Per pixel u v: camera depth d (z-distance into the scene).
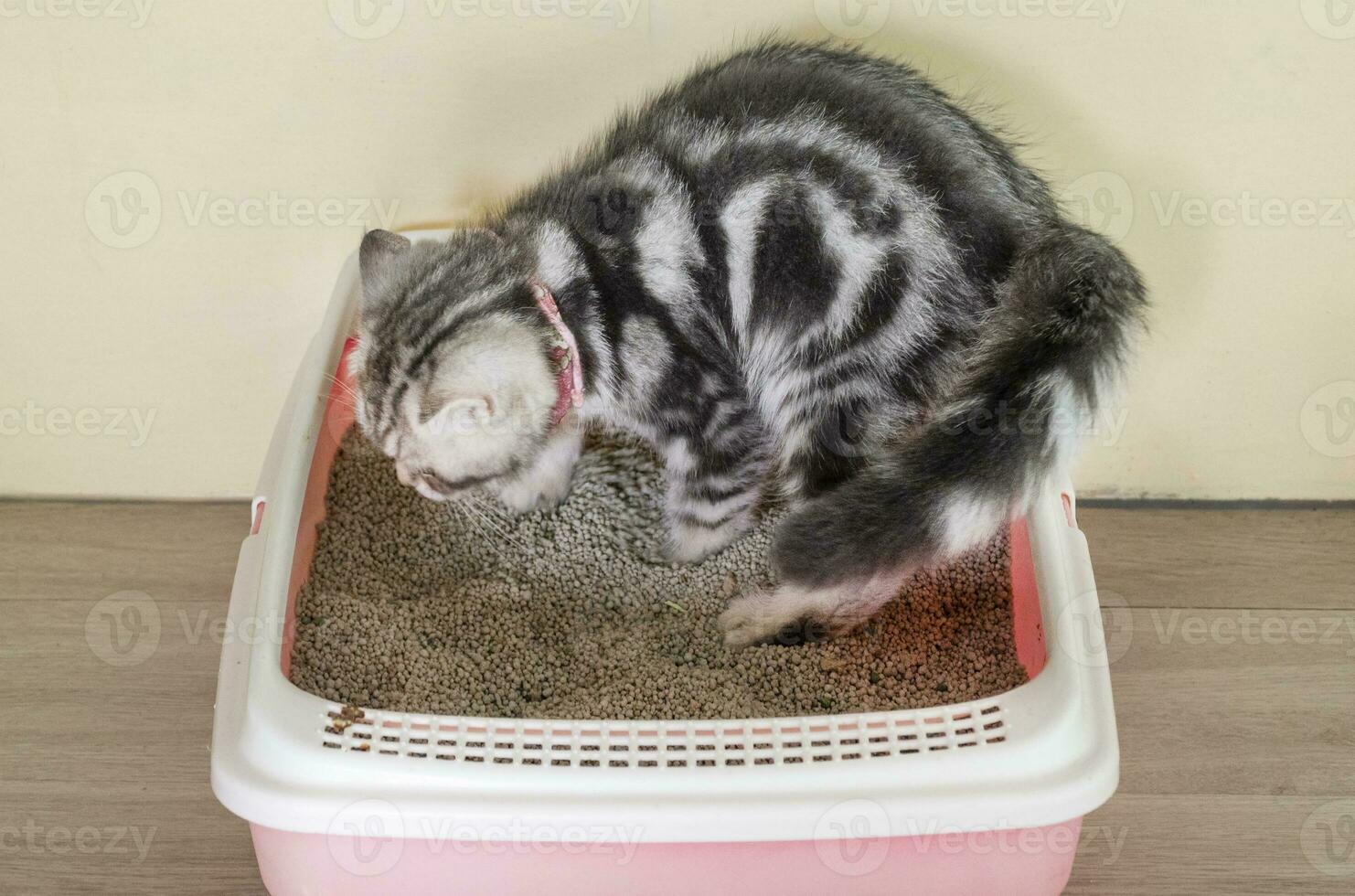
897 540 0.92
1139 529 1.13
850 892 0.90
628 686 0.97
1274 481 1.14
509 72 1.02
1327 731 1.02
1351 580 1.10
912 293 0.96
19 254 1.06
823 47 1.01
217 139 1.03
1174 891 0.95
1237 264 1.06
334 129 1.03
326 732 0.88
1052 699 0.89
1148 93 1.01
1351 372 1.09
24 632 1.07
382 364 0.96
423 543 1.05
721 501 1.03
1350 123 1.01
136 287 1.07
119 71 1.00
